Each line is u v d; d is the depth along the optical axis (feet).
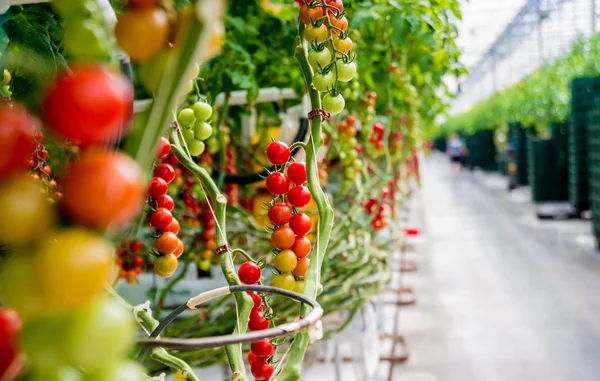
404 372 10.94
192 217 6.96
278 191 2.72
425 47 8.88
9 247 1.06
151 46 1.12
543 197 32.09
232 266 2.72
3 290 0.96
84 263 0.91
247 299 2.61
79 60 1.09
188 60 1.11
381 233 10.94
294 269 2.74
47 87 0.95
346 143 7.25
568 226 26.03
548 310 14.34
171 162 4.14
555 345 12.12
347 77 2.80
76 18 1.06
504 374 10.84
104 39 1.08
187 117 3.04
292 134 9.36
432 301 15.40
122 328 0.97
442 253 21.31
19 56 2.02
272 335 1.74
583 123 27.02
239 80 6.47
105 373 1.00
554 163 31.83
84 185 0.91
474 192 43.24
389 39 8.54
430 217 30.68
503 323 13.55
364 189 8.30
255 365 2.57
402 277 17.92
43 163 2.14
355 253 7.82
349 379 9.45
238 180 6.56
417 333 13.01
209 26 1.10
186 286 6.75
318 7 2.76
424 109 14.07
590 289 15.96
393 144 11.78
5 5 1.50
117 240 1.21
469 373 10.90
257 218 8.59
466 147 75.20
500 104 50.42
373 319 9.62
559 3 34.96
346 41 2.81
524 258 20.03
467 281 17.29
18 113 1.01
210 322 6.08
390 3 6.78
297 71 8.25
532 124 40.34
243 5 7.32
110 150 1.13
